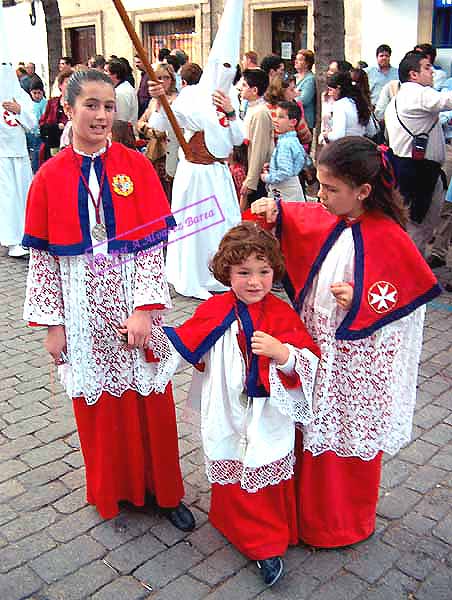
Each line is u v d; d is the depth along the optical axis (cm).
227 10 517
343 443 268
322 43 779
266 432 256
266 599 262
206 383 265
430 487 326
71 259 266
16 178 704
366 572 274
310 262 262
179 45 1420
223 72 527
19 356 480
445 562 279
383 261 243
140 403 289
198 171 549
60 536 297
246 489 260
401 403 267
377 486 283
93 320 273
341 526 281
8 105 678
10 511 313
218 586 268
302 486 275
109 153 265
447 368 445
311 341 257
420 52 555
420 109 543
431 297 244
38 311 269
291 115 566
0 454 359
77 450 362
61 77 755
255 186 596
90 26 1576
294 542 284
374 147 239
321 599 261
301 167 575
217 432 261
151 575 275
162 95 437
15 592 266
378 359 254
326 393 259
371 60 1118
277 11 1261
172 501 299
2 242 716
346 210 244
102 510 296
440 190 582
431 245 688
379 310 245
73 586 270
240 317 256
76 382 279
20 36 1711
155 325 282
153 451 292
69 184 259
